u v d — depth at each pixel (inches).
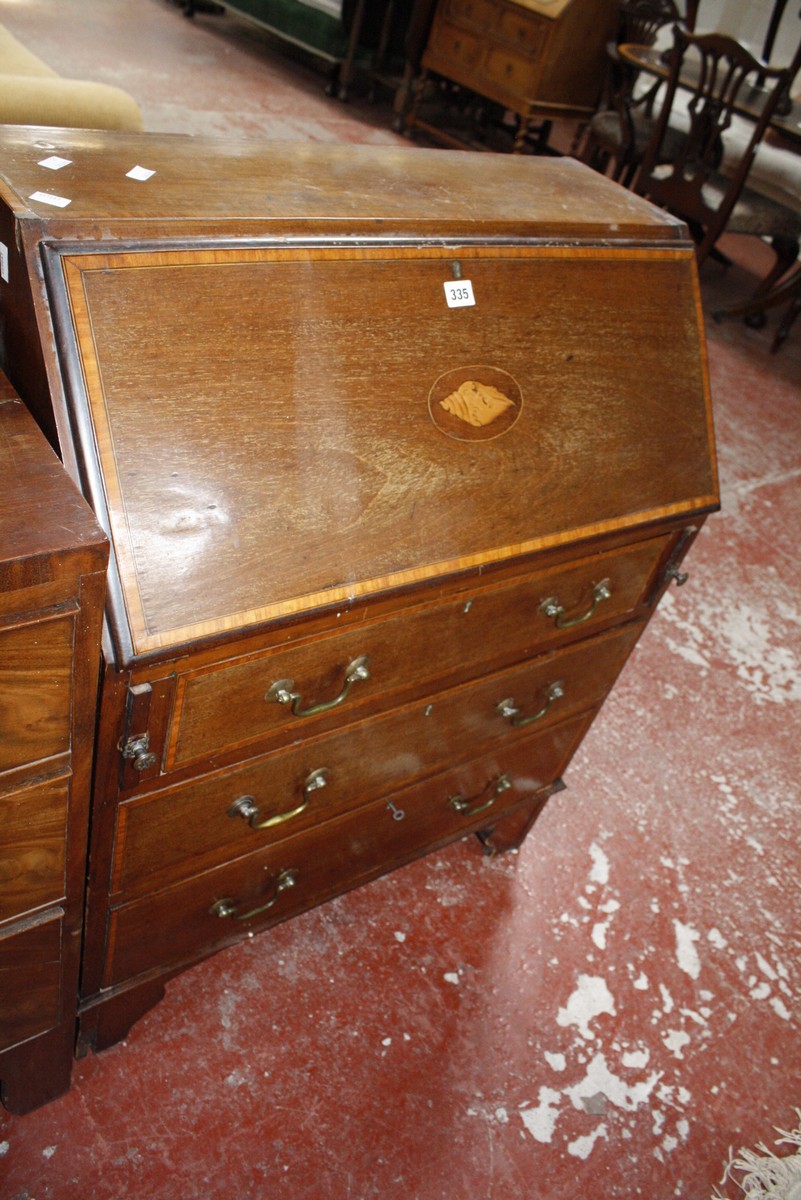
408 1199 49.0
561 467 43.3
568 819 73.9
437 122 213.9
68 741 31.4
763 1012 63.6
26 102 69.0
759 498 121.8
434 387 38.9
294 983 57.6
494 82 178.4
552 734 58.9
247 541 33.4
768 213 153.4
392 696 44.0
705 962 65.7
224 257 33.7
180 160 39.1
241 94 197.9
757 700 91.5
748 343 165.8
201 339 32.9
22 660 27.7
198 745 36.8
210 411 32.9
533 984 61.3
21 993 39.8
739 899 71.1
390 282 38.0
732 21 209.6
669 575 53.6
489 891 66.5
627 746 82.4
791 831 78.4
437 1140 51.8
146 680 32.3
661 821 76.0
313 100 209.0
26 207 30.5
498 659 47.9
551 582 45.8
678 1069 58.7
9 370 35.3
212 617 32.2
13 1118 48.0
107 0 236.8
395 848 56.8
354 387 36.5
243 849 44.9
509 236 42.5
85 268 30.7
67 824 34.4
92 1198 45.8
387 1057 55.1
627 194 53.1
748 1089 58.7
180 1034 53.5
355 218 37.8
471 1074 55.4
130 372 31.4
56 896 37.0
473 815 60.1
